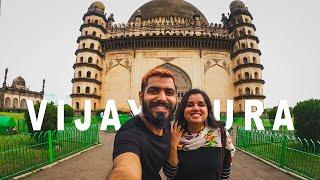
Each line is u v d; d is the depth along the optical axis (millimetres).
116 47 50125
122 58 49531
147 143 1821
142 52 49125
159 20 53844
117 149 1638
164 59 48656
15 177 8484
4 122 19703
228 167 3082
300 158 10078
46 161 10500
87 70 46875
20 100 62750
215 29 51594
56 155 11617
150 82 2035
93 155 13133
